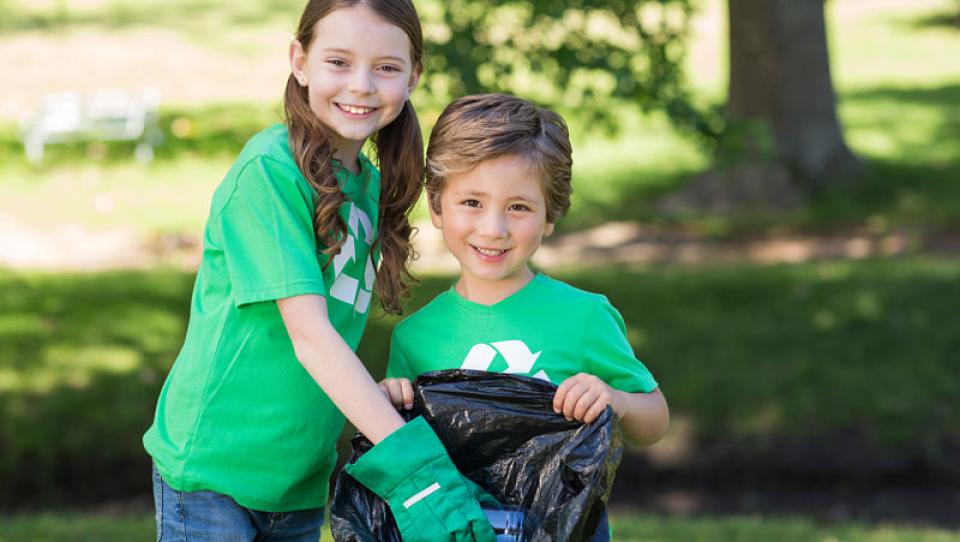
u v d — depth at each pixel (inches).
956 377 291.6
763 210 486.3
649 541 194.4
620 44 299.3
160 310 330.6
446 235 90.9
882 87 691.4
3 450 264.1
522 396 85.4
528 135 88.3
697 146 331.0
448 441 86.2
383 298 99.7
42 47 753.0
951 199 486.9
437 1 285.7
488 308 91.5
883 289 333.7
